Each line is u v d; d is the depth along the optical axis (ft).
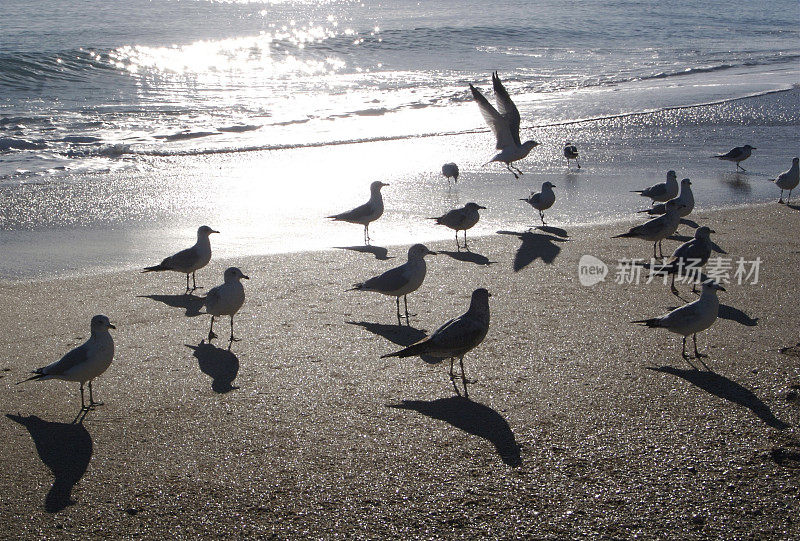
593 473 21.50
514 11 201.57
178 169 63.46
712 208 52.70
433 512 19.92
